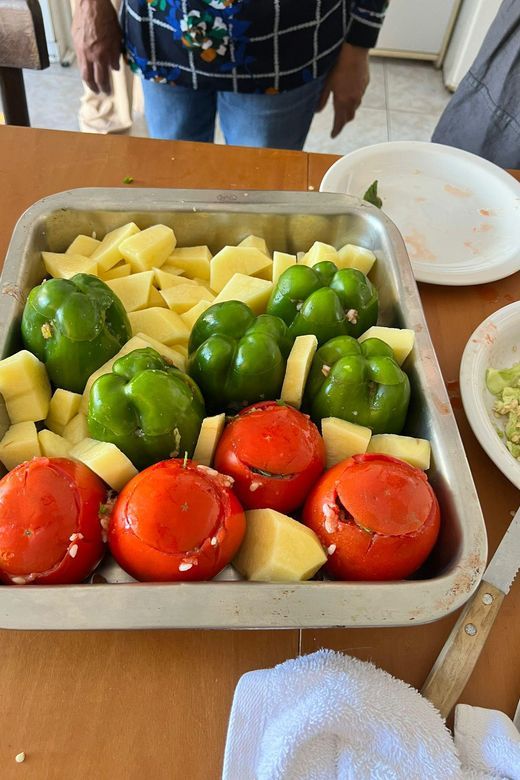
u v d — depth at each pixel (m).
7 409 0.58
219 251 0.79
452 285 0.81
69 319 0.58
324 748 0.44
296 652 0.51
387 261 0.71
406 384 0.58
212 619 0.44
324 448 0.55
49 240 0.73
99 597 0.44
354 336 0.66
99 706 0.47
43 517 0.45
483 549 0.48
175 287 0.72
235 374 0.58
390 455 0.54
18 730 0.46
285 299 0.65
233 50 1.08
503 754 0.45
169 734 0.46
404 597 0.45
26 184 0.87
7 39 1.00
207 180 0.90
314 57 1.13
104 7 1.09
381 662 0.51
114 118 1.87
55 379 0.61
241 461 0.51
